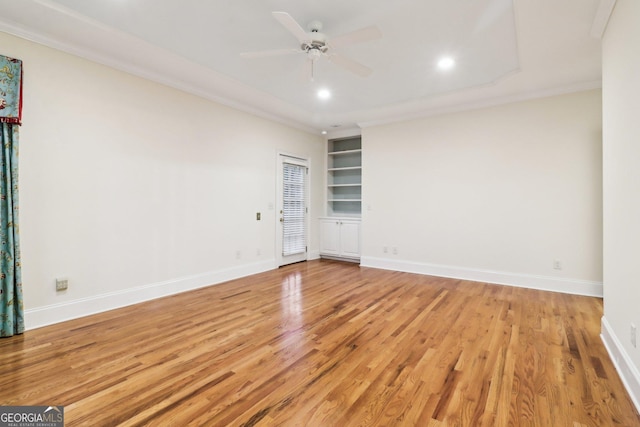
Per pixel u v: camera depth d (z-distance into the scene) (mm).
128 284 3361
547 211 3971
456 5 2299
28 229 2672
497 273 4297
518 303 3414
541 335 2568
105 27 2611
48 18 2475
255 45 2932
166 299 3559
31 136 2680
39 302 2738
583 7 2246
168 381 1912
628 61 1864
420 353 2275
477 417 1586
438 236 4777
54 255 2822
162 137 3664
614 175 2162
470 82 3748
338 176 6695
